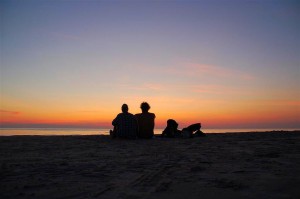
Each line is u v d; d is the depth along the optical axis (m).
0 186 3.42
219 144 8.02
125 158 5.54
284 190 2.97
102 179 3.76
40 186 3.42
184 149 6.96
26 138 10.30
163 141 9.33
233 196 2.87
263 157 5.30
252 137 10.32
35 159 5.42
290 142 8.20
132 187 3.35
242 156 5.51
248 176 3.69
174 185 3.39
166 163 4.92
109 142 9.01
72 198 2.98
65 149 7.10
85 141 9.27
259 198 2.76
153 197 2.95
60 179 3.76
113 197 2.98
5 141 9.19
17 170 4.34
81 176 3.93
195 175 3.89
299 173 3.76
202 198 2.86
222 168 4.32
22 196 3.05
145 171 4.25
